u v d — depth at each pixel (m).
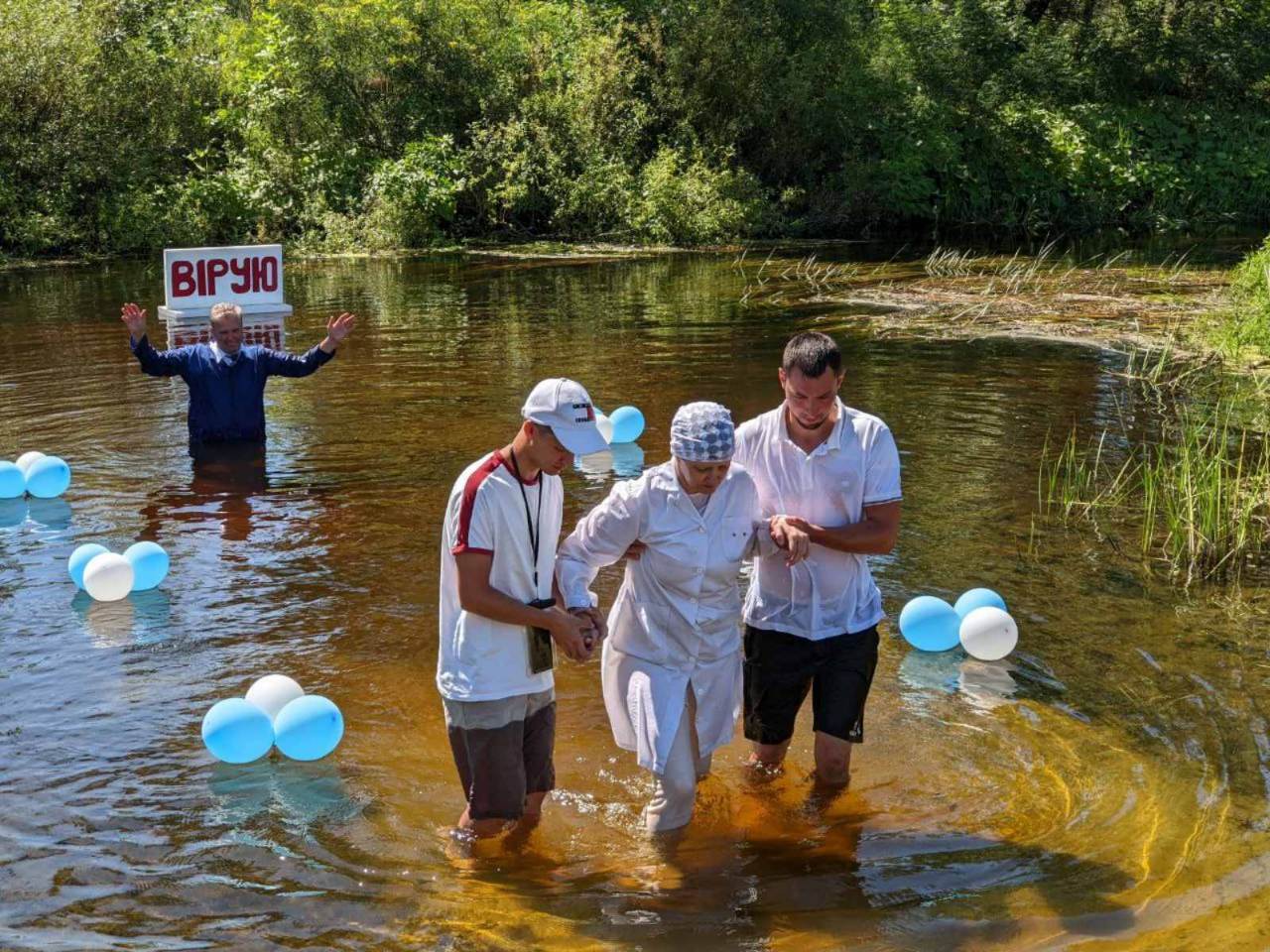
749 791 4.87
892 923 3.96
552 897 4.12
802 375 4.45
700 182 25.17
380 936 3.90
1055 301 16.62
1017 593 6.73
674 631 4.43
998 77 29.12
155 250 22.33
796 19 28.02
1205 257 21.81
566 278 19.73
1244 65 30.98
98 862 4.29
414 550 7.34
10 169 21.94
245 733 4.95
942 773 4.97
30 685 5.62
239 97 24.61
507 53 26.31
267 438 9.76
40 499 8.29
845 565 4.72
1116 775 4.91
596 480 8.59
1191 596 6.71
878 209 27.33
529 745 4.44
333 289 18.38
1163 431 9.93
